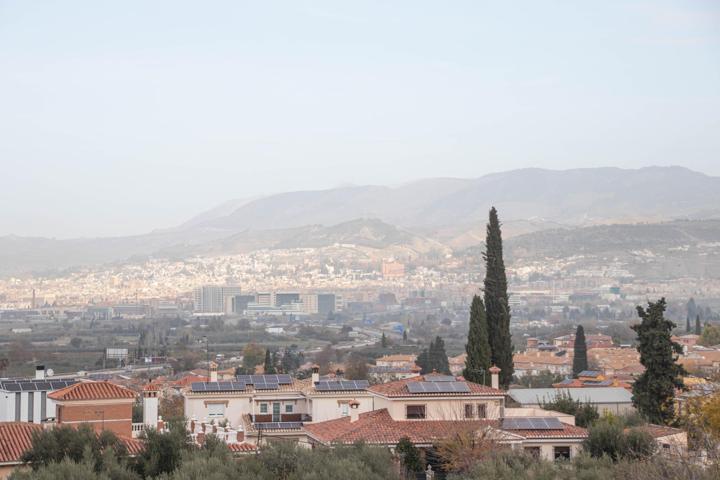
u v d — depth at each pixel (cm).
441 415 7881
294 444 6028
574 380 16988
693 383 11819
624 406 11581
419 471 7075
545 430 7550
